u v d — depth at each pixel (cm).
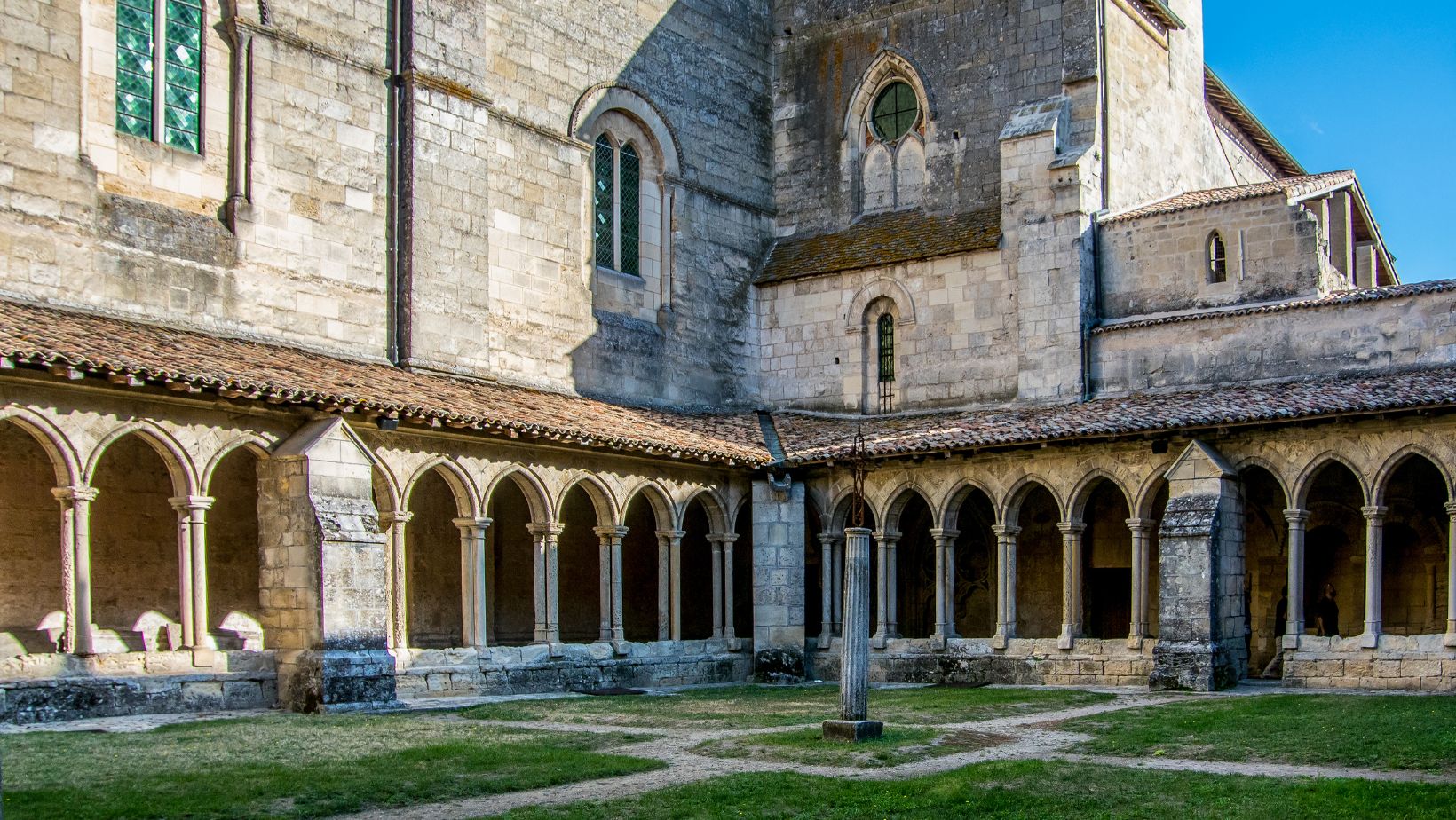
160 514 3116
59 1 2967
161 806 1719
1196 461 3375
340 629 2817
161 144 3142
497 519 3872
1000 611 3681
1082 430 3481
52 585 2909
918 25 4484
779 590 3900
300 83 3372
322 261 3378
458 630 3738
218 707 2742
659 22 4316
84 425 2627
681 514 3781
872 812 1770
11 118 2873
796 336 4478
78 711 2519
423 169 3566
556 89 3975
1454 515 3130
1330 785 1883
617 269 4181
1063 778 1959
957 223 4325
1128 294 4022
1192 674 3228
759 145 4647
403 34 3584
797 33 4697
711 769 2047
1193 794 1859
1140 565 3500
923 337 4259
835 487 3944
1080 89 4175
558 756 2114
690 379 4309
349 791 1841
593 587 4134
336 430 2908
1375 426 3231
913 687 3581
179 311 3109
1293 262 3778
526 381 3809
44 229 2905
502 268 3775
